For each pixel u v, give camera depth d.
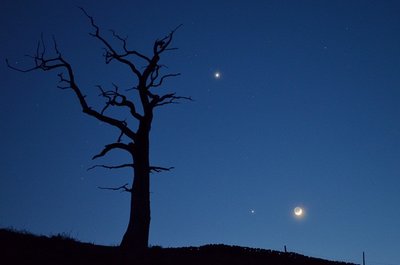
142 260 24.39
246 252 33.50
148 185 25.53
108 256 24.67
